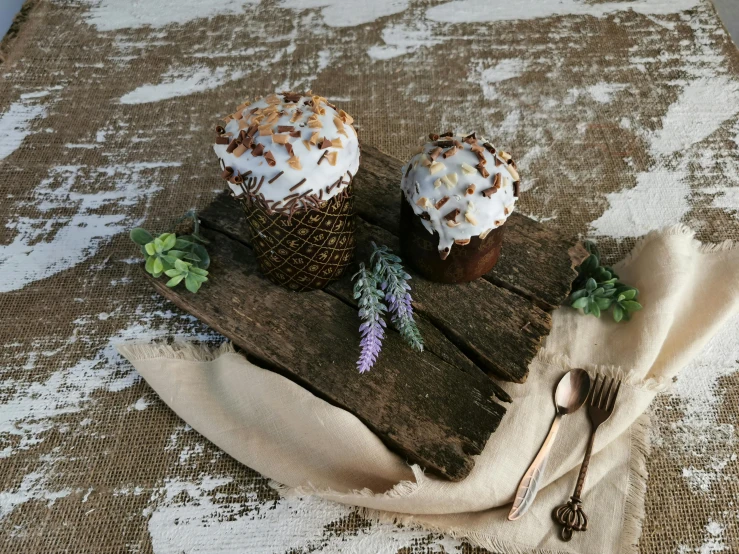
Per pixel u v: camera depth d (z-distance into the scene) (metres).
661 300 0.55
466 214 0.45
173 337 0.58
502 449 0.49
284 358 0.51
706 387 0.55
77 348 0.58
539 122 0.77
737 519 0.48
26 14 0.92
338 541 0.48
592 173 0.71
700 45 0.84
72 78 0.83
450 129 0.77
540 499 0.48
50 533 0.49
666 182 0.70
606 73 0.82
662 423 0.53
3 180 0.71
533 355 0.51
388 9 0.92
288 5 0.93
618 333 0.56
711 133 0.74
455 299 0.54
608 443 0.50
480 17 0.90
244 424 0.51
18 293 0.62
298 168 0.42
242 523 0.49
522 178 0.71
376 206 0.60
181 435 0.53
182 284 0.56
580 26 0.88
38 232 0.67
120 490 0.50
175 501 0.50
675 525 0.48
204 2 0.94
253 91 0.81
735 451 0.51
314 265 0.51
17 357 0.58
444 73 0.83
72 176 0.72
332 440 0.48
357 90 0.81
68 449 0.52
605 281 0.56
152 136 0.76
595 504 0.48
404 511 0.48
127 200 0.70
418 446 0.47
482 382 0.50
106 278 0.63
